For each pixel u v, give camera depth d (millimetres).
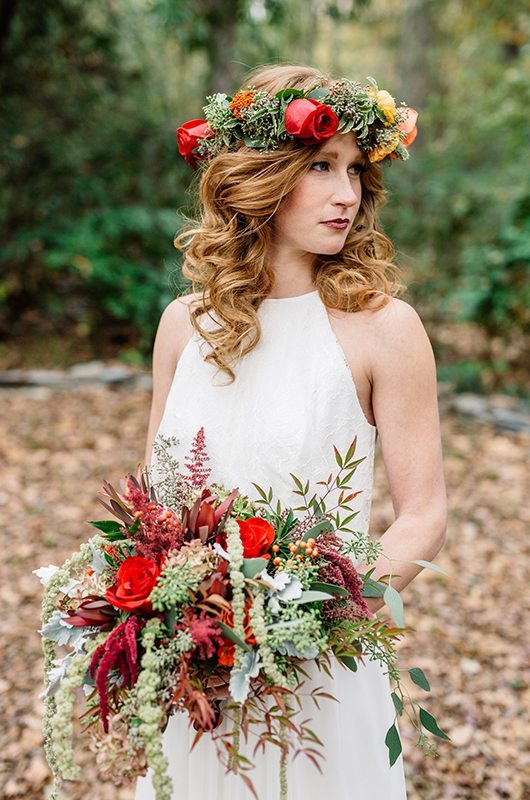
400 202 6395
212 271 1501
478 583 3529
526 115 6215
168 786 1023
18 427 5207
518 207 5734
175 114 7527
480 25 9930
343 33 11609
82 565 1292
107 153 6832
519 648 3082
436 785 2414
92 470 4621
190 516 1195
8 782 2393
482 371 6020
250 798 1370
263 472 1409
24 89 6965
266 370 1452
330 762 1376
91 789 2385
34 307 7094
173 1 5566
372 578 1313
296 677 1187
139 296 6332
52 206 6602
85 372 6137
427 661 3006
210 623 1081
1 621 3164
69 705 1080
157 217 6547
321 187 1394
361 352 1413
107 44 7105
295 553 1188
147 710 1035
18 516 4043
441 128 7652
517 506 4219
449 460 4797
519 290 5750
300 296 1485
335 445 1400
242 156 1427
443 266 6281
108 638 1091
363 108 1368
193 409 1491
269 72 1471
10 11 6199
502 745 2582
